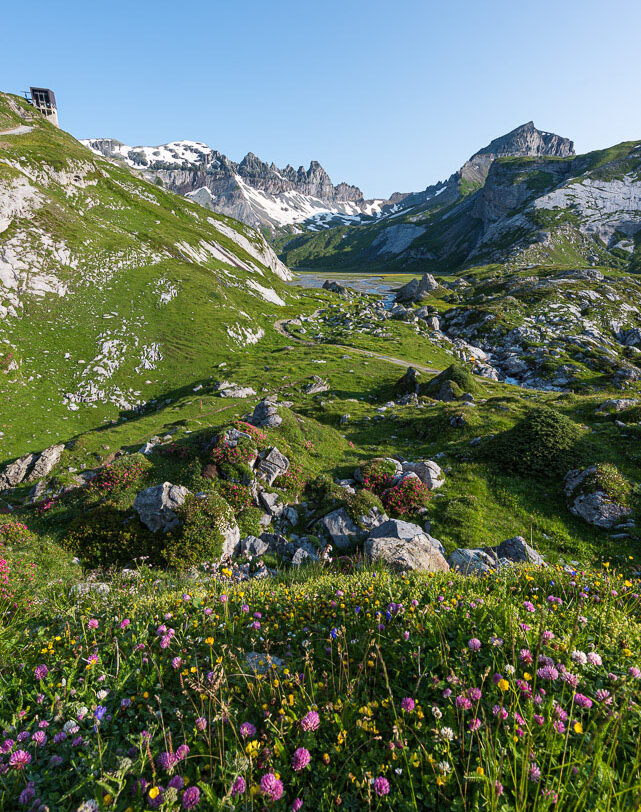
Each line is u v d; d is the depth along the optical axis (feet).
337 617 20.57
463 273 654.53
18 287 203.21
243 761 10.71
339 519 62.18
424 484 73.87
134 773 11.73
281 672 16.15
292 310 355.77
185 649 18.13
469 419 103.09
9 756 12.58
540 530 61.93
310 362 210.38
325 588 26.40
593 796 9.65
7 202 230.07
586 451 75.41
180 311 241.14
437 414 113.29
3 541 61.41
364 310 375.04
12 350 172.24
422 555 44.65
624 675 12.76
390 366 213.46
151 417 143.95
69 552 59.16
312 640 18.38
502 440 83.61
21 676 17.06
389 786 10.27
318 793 11.25
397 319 345.92
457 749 11.75
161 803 10.23
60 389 167.53
